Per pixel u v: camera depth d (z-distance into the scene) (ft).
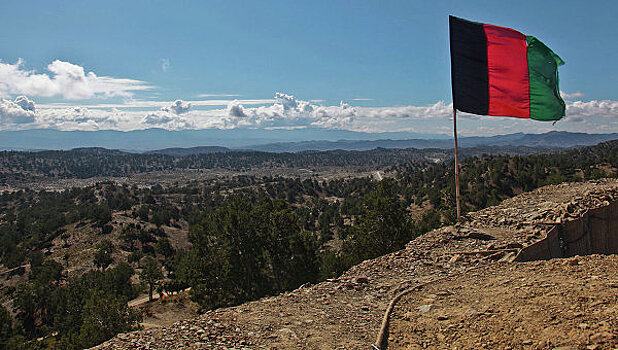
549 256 40.98
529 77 46.16
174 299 193.57
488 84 46.75
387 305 30.66
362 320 27.86
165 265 330.34
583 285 26.32
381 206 86.17
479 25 47.06
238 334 25.50
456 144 49.32
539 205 57.62
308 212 455.63
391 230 85.92
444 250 43.83
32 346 146.10
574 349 19.08
